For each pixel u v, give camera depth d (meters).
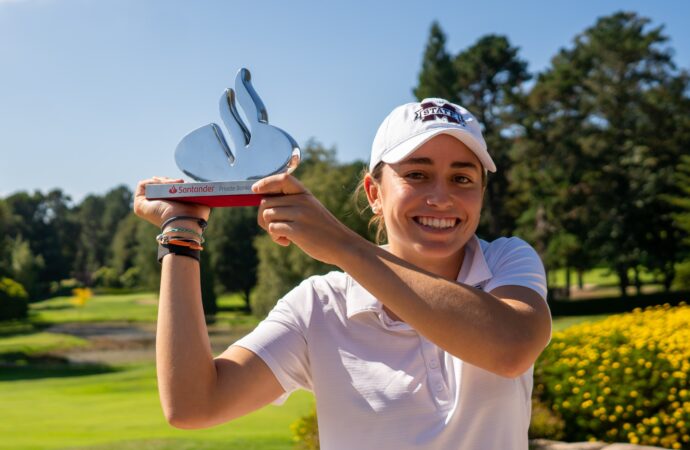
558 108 45.44
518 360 1.23
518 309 1.29
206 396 1.45
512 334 1.23
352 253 1.26
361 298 1.50
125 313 60.56
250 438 9.27
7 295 53.41
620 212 42.91
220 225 55.91
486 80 46.19
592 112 44.53
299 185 1.31
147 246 60.22
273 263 36.22
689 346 6.20
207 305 53.22
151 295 79.25
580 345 6.80
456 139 1.47
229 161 1.41
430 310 1.22
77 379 21.08
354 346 1.51
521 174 44.03
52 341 39.12
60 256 93.88
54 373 23.98
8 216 73.94
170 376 1.43
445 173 1.48
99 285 92.25
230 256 55.75
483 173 1.54
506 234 46.22
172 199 1.45
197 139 1.43
